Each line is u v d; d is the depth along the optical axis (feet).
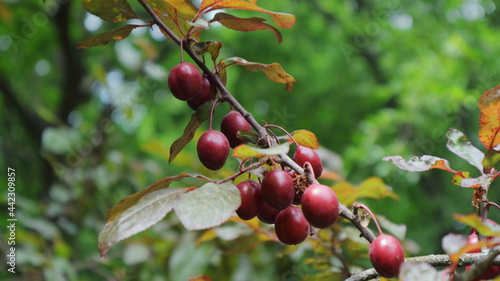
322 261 9.41
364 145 28.84
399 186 28.40
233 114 6.03
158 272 13.88
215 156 5.63
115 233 4.97
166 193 5.29
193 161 13.14
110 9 6.29
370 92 38.55
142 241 13.92
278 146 4.92
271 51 40.86
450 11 37.50
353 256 9.89
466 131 32.14
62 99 30.76
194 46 6.03
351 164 27.99
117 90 20.42
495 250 4.58
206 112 5.96
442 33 35.32
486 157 5.96
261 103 44.01
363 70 43.39
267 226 10.25
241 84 41.57
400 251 5.10
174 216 14.01
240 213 5.56
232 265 12.87
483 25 33.73
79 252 18.48
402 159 6.12
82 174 17.98
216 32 38.40
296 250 10.08
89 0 6.19
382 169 24.88
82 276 17.13
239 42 39.93
